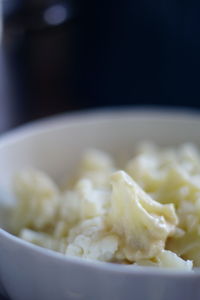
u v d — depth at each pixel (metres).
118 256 0.27
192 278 0.24
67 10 0.53
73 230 0.29
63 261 0.24
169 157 0.36
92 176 0.35
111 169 0.38
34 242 0.31
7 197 0.35
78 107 0.51
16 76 0.51
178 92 0.53
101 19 0.54
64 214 0.31
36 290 0.27
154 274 0.24
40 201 0.34
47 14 0.52
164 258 0.27
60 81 0.52
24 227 0.33
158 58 0.54
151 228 0.27
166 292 0.24
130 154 0.41
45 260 0.25
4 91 0.50
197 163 0.36
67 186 0.37
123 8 0.53
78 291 0.25
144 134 0.42
